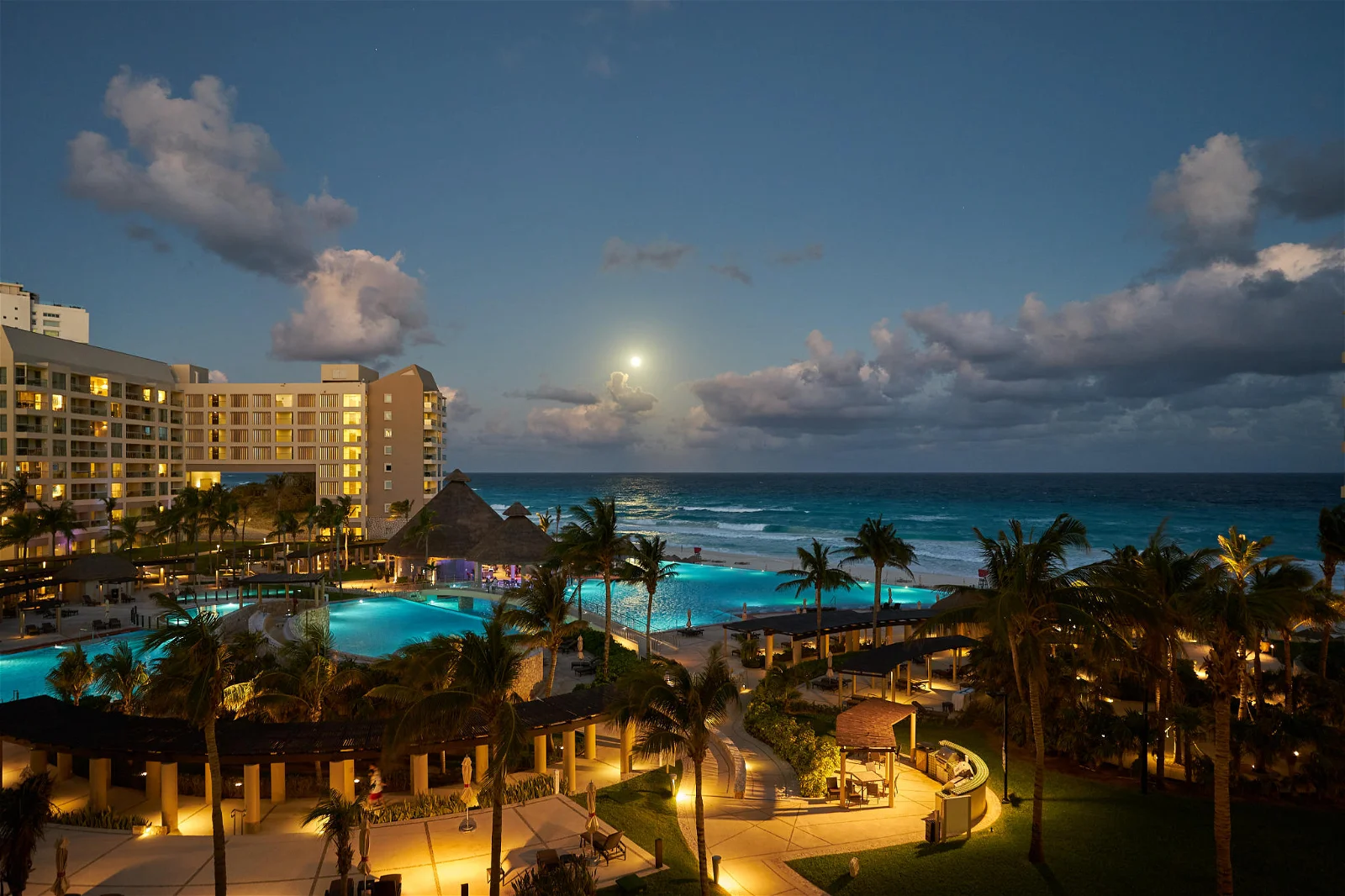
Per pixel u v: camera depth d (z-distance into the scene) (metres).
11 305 172.75
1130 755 32.19
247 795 25.53
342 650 52.75
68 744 25.70
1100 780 30.19
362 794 27.88
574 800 27.31
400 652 34.97
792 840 25.16
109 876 21.22
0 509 73.25
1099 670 31.41
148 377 107.38
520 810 26.22
